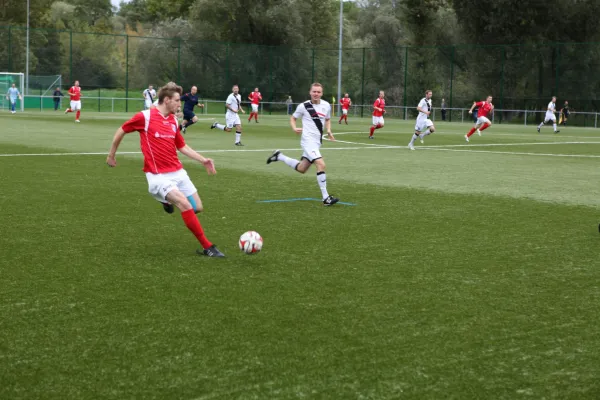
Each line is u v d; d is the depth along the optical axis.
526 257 6.83
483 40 48.31
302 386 3.74
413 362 4.09
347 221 8.70
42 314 4.87
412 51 47.88
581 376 3.93
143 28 87.44
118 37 46.59
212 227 8.15
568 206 10.17
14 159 15.26
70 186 11.26
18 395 3.61
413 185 12.38
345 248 7.13
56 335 4.46
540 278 6.04
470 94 45.09
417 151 20.47
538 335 4.59
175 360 4.07
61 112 42.97
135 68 46.94
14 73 42.12
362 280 5.89
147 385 3.73
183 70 47.59
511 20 46.19
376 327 4.70
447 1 49.72
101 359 4.08
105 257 6.57
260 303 5.20
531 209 9.84
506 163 16.94
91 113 42.88
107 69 46.09
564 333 4.63
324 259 6.63
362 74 49.00
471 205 10.15
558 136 30.23
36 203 9.56
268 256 6.73
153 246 7.08
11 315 4.84
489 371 3.98
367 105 49.50
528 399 3.63
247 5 56.69
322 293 5.48
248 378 3.83
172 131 6.83
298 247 7.15
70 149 18.08
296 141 23.61
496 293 5.56
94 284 5.64
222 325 4.69
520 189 12.02
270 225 8.35
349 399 3.60
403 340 4.45
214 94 48.12
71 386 3.72
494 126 39.69
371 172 14.45
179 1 67.19
